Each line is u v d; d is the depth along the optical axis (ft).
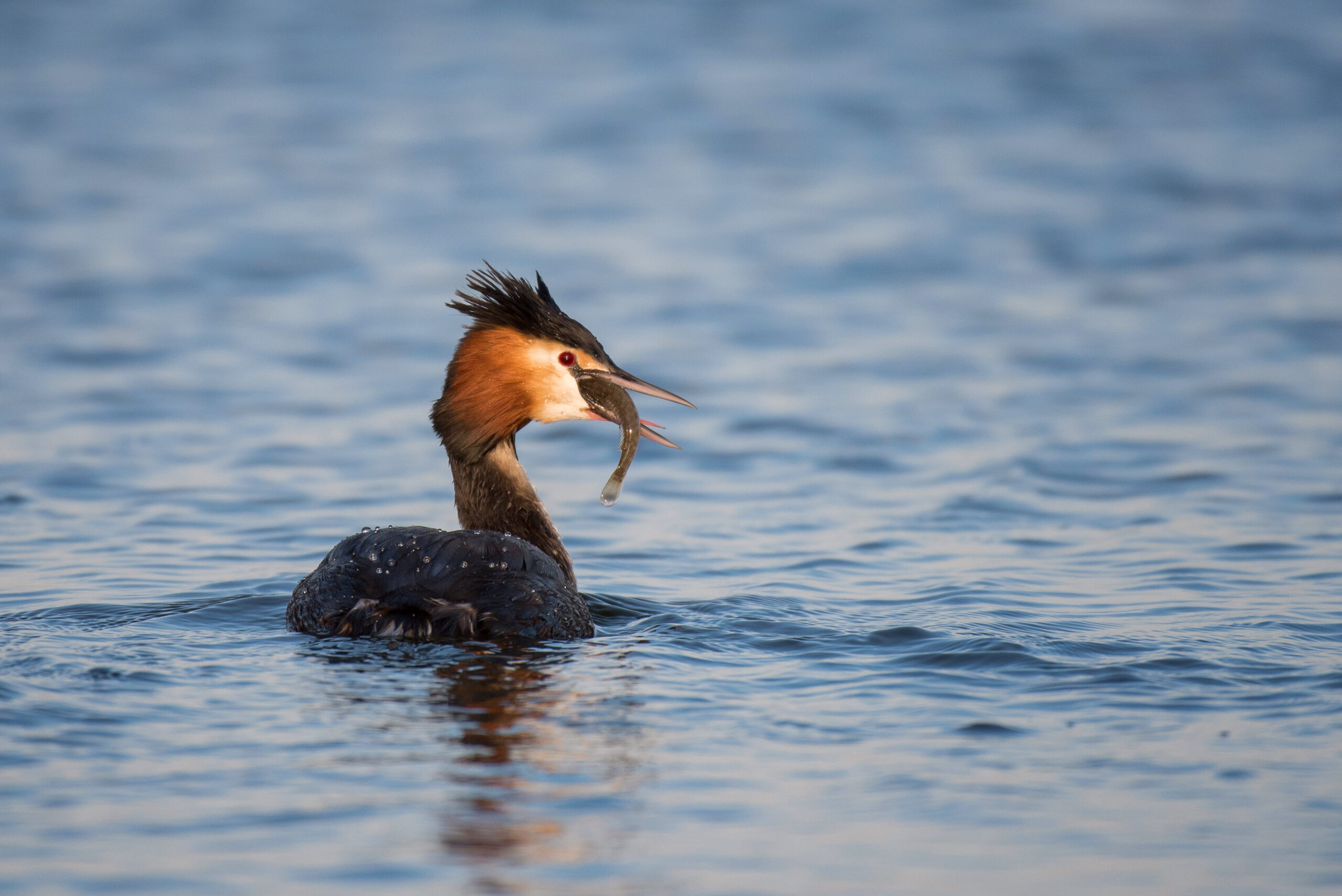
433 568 41.06
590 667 38.52
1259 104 164.96
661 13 216.33
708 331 94.27
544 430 76.23
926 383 82.17
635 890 26.73
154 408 75.36
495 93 172.76
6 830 28.53
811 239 119.44
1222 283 104.63
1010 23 206.08
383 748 32.58
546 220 125.29
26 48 194.18
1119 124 158.10
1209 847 28.68
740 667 39.09
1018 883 27.22
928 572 51.47
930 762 32.53
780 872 27.53
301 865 27.37
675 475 66.74
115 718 34.01
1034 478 64.75
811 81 176.96
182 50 193.67
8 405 75.15
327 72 182.70
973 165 144.05
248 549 53.93
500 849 28.14
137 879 26.76
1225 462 66.54
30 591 47.88
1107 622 44.39
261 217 123.95
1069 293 103.24
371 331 92.84
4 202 126.52
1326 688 37.22
